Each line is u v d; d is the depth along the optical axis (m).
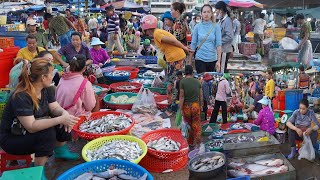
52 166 4.20
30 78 3.54
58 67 6.84
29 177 2.85
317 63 9.89
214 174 4.02
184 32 7.38
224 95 6.21
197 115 5.03
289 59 11.03
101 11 29.73
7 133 3.60
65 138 4.05
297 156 4.93
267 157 4.46
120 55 10.83
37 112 3.63
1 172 3.85
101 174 3.27
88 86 4.72
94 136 4.30
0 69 6.66
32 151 3.67
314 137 5.07
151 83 7.40
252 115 6.66
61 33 8.26
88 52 6.85
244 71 11.00
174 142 4.45
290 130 5.19
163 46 5.97
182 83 4.97
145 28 6.01
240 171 4.10
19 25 15.40
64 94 4.59
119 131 4.38
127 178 3.21
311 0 15.12
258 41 15.06
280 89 7.23
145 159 4.14
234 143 4.63
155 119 5.58
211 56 6.70
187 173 4.14
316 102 6.61
